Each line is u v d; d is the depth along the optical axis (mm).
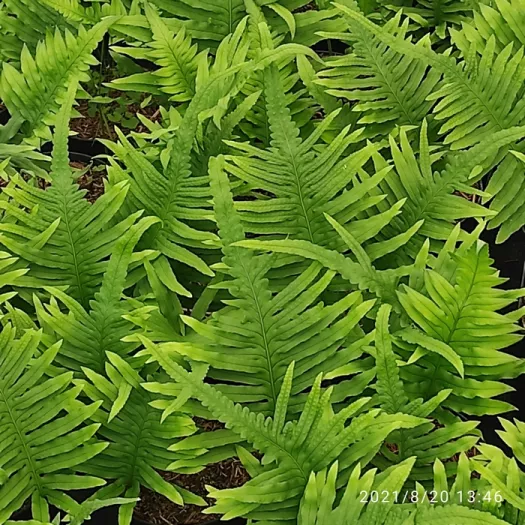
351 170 1532
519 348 1724
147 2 1731
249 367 1457
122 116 1956
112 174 1597
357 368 1470
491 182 1653
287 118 1543
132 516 1523
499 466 1421
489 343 1468
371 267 1496
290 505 1415
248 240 1454
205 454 1466
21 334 1520
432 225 1564
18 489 1439
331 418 1407
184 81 1724
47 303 1572
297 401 1468
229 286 1460
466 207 1551
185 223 1610
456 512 1368
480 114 1652
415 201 1569
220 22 1755
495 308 1446
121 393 1442
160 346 1447
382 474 1423
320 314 1463
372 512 1374
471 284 1435
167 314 1542
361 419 1401
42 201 1532
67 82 1701
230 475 1579
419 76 1683
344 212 1540
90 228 1534
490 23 1728
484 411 1478
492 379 1497
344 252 1557
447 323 1463
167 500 1549
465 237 1529
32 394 1437
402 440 1461
